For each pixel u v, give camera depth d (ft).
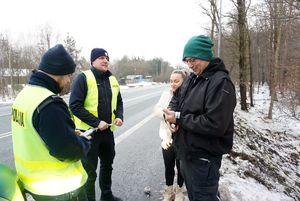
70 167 8.82
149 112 50.96
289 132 61.26
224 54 90.12
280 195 22.82
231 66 84.53
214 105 9.70
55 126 8.01
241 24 73.15
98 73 13.71
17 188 7.95
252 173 23.41
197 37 10.22
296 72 54.80
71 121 8.55
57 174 8.48
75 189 8.79
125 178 18.66
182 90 11.27
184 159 10.72
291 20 38.04
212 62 10.30
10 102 76.54
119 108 14.96
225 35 83.41
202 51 10.05
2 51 121.29
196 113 10.25
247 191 18.48
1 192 7.38
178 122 10.47
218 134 9.79
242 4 71.46
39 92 8.25
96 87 13.48
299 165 41.81
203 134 9.96
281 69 75.00
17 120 8.43
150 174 19.44
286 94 63.46
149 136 31.14
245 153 28.73
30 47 136.26
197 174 10.44
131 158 22.97
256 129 54.75
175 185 16.42
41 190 8.36
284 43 70.38
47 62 8.52
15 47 132.26
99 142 13.60
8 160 22.08
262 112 79.10
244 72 76.33
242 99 76.79
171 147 14.08
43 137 8.04
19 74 117.80
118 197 15.48
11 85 108.06
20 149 8.39
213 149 10.22
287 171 35.70
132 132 33.22
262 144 43.16
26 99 8.27
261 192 19.69
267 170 28.19
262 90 140.26
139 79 284.41
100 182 14.76
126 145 27.09
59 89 8.95
